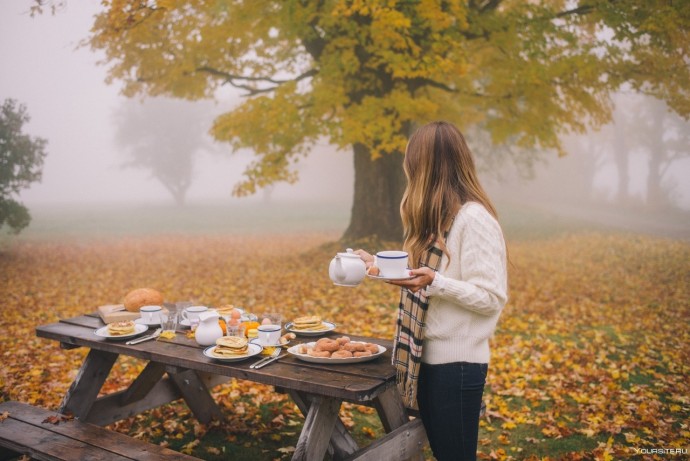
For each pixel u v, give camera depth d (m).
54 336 3.18
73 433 2.75
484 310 1.89
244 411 4.09
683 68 9.48
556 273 11.05
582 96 10.02
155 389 3.68
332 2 9.41
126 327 3.03
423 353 2.04
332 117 10.37
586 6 9.80
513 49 9.63
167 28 9.88
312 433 2.21
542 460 3.30
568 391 4.42
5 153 13.31
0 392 4.43
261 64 11.73
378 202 11.70
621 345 5.85
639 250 14.52
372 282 9.32
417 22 9.23
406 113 9.49
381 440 2.39
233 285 9.68
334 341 2.61
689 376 4.79
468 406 1.99
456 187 2.01
